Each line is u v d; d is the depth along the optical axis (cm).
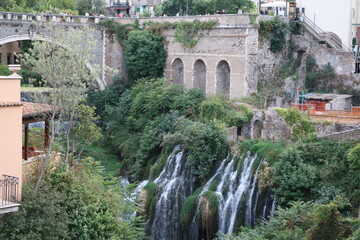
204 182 5291
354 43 7250
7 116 3102
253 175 4897
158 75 7481
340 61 6544
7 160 3117
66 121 4612
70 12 9019
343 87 6506
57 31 4094
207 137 5369
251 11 8444
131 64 7400
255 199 4800
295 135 5266
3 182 3048
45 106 3925
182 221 5069
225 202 4972
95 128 4338
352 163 4403
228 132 5534
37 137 4162
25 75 7306
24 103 3903
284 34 6794
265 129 5525
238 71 6569
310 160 4709
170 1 8944
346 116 5319
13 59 8756
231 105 6109
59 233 3219
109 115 7219
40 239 3097
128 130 6800
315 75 6650
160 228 5269
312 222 3825
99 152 6619
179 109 6366
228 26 6638
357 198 4228
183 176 5494
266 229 4100
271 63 6750
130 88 7488
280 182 4559
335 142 4753
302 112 5512
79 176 3806
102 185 4003
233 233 4559
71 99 3959
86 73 4388
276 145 5044
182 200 5384
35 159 3684
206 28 6881
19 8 9031
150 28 7525
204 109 6041
